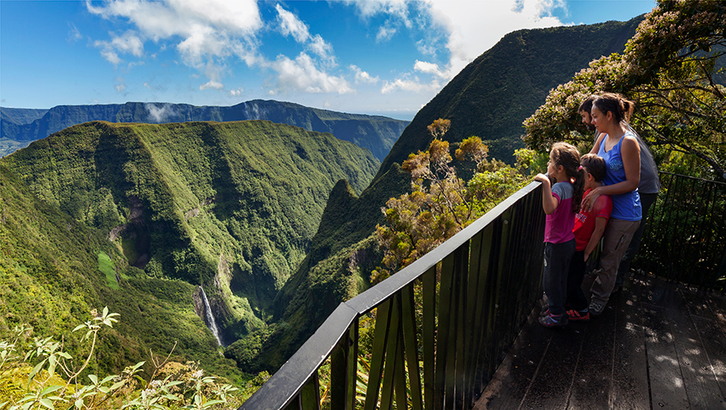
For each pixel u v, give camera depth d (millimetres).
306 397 572
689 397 1755
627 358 2035
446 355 1216
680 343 2191
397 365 908
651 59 4496
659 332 2305
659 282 3094
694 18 4031
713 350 2133
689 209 3398
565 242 2021
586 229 2238
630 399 1735
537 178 2084
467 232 1261
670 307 2646
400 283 860
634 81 4676
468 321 1479
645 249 3355
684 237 3135
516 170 9016
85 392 1413
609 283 2377
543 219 2451
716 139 5156
